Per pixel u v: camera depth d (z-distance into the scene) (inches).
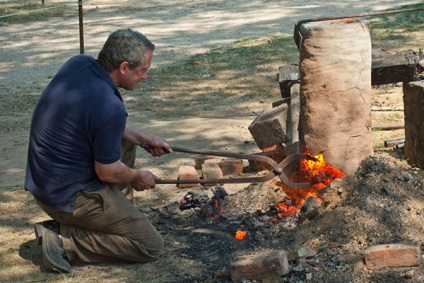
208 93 418.9
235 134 319.9
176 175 270.1
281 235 206.4
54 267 193.5
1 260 203.6
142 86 441.7
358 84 216.4
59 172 189.8
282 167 208.7
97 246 197.5
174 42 572.7
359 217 199.5
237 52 519.2
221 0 778.8
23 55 553.0
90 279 191.2
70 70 193.2
